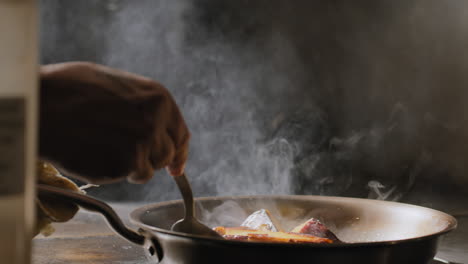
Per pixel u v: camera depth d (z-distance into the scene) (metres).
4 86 0.22
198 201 0.91
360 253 0.55
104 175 0.49
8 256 0.22
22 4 0.22
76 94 0.47
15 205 0.22
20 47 0.22
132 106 0.48
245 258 0.55
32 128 0.22
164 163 0.54
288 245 0.53
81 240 1.03
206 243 0.56
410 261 0.59
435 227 0.73
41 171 0.63
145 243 0.62
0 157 0.22
